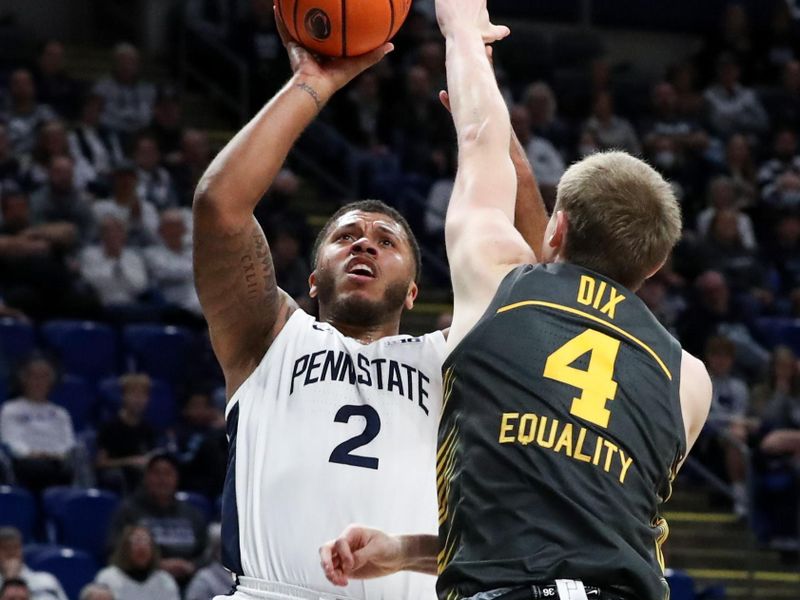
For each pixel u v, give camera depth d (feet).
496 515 12.07
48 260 50.78
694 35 80.07
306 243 55.62
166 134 60.03
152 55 69.77
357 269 16.78
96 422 47.50
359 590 15.31
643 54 79.10
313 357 16.14
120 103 61.05
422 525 15.55
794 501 49.24
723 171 66.59
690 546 49.24
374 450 15.67
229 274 15.76
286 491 15.51
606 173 13.25
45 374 45.09
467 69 14.84
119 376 50.06
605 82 71.46
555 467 12.14
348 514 15.42
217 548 40.91
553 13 77.66
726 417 51.24
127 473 44.39
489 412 12.48
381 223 17.17
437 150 62.90
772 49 75.61
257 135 15.49
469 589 11.89
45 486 43.73
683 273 59.16
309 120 15.88
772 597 48.57
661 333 13.16
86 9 71.41
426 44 66.95
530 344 12.65
